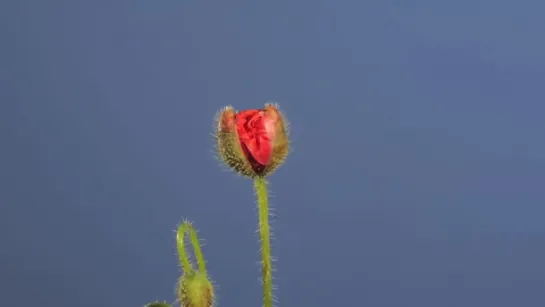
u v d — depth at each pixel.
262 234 0.31
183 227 0.32
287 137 0.32
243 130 0.31
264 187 0.32
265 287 0.31
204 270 0.31
